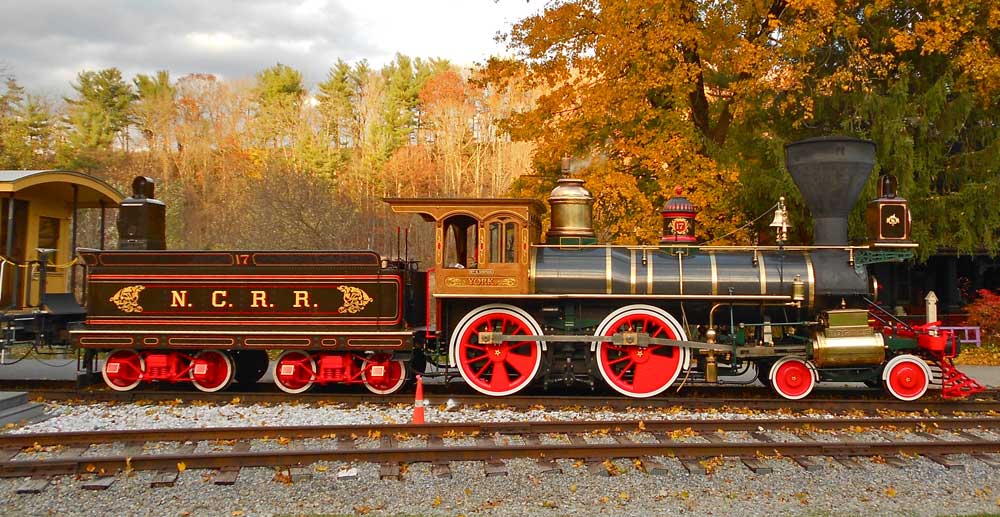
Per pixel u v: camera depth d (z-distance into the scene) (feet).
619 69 50.14
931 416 28.81
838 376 31.32
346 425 24.39
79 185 36.65
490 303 31.96
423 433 24.54
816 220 33.17
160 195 103.50
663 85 49.06
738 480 20.59
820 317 31.12
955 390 30.50
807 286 31.01
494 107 161.89
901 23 55.52
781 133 57.16
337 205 77.10
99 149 144.36
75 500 18.51
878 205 31.55
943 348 30.25
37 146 122.62
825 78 50.75
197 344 30.76
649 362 31.42
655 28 48.57
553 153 53.78
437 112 159.94
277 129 161.07
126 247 33.55
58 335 34.73
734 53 49.96
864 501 19.19
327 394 30.78
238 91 175.01
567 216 33.55
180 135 164.96
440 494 19.20
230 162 151.33
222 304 31.09
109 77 165.37
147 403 29.99
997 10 47.57
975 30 50.72
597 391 34.53
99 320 31.27
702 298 30.94
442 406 29.35
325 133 159.43
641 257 31.83
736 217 52.47
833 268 31.42
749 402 29.91
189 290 31.19
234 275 31.09
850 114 55.11
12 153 106.01
